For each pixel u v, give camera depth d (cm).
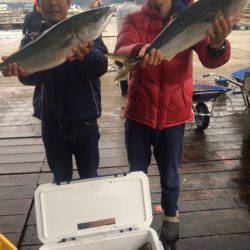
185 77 260
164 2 245
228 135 504
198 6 222
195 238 298
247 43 1335
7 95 754
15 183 397
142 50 225
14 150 482
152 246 230
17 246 297
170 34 225
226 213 328
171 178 274
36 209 230
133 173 235
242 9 216
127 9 595
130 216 237
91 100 272
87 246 230
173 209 279
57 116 268
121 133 526
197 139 493
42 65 235
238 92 576
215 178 389
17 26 2544
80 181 231
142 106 262
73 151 287
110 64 920
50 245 226
